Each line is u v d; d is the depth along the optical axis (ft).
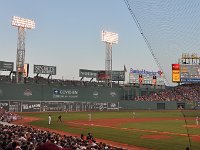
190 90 325.42
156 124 155.22
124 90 334.65
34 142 55.72
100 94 297.74
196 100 308.60
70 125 150.00
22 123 159.22
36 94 262.06
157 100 322.75
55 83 303.07
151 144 94.07
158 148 87.81
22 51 265.13
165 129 131.75
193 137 106.83
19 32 264.72
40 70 311.88
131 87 345.10
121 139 104.32
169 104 319.06
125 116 217.56
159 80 359.05
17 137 59.57
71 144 56.13
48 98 268.82
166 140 100.78
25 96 255.29
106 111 287.07
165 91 343.87
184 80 322.96
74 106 283.18
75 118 195.11
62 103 276.41
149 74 358.23
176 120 181.06
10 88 247.70
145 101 317.01
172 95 329.72
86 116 213.87
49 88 270.05
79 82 334.65
